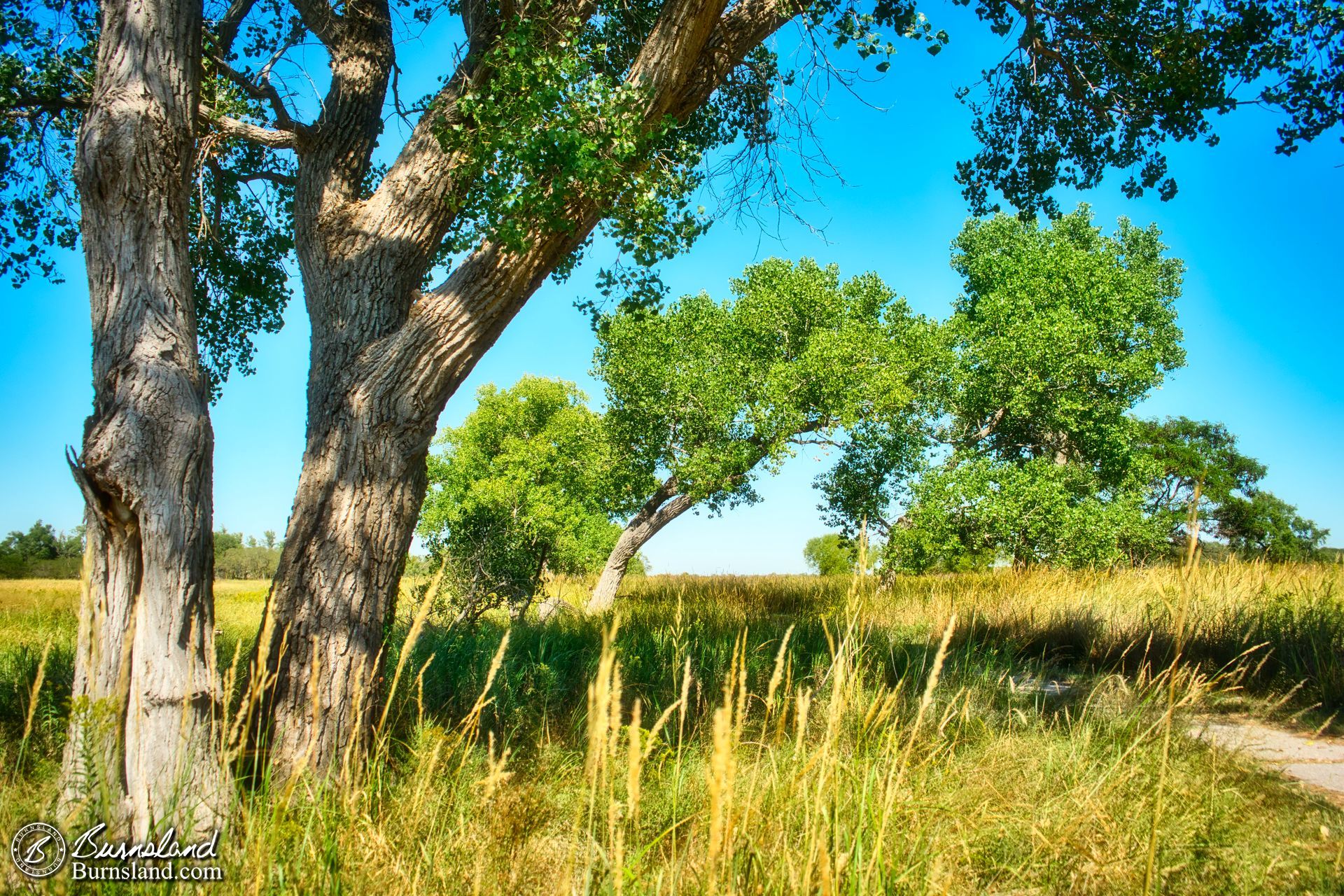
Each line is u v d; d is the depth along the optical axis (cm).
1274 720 498
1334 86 698
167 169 369
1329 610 699
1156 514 2386
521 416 2823
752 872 199
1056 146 841
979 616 974
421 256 493
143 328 352
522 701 512
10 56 651
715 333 1998
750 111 773
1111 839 268
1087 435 2181
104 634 320
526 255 466
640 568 4288
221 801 299
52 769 343
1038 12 735
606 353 1942
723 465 1822
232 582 6209
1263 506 3706
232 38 634
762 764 304
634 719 143
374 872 225
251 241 834
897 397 1841
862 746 267
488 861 240
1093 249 2559
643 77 485
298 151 513
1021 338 2061
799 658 640
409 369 441
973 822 281
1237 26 704
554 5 546
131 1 372
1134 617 823
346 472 428
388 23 552
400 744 398
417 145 504
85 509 329
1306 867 256
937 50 561
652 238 495
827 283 2059
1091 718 449
